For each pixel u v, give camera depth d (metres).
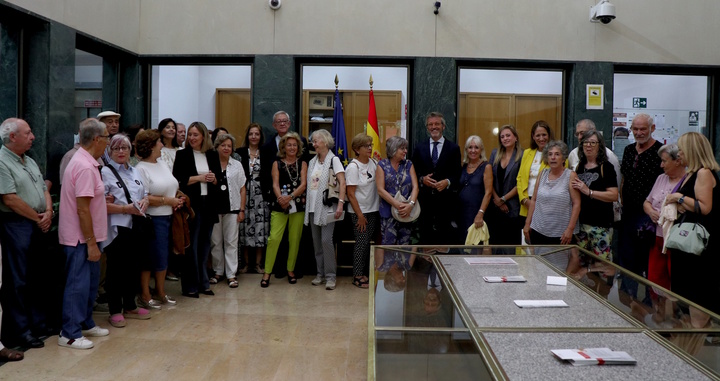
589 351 1.75
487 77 6.14
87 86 5.41
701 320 2.14
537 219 4.49
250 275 5.99
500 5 6.00
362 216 5.39
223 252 5.57
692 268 3.60
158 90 6.22
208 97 6.22
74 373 3.23
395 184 5.29
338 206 5.29
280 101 5.98
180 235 4.62
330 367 3.38
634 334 1.98
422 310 2.27
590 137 4.31
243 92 6.19
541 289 2.64
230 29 6.02
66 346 3.67
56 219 4.22
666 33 6.06
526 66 6.12
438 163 5.36
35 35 4.57
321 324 4.25
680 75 6.23
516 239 5.21
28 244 3.62
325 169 5.34
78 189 3.54
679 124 6.24
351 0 5.98
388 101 6.14
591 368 1.65
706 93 6.25
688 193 3.66
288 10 5.98
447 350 1.84
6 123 3.50
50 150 4.60
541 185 4.50
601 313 2.24
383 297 2.47
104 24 5.38
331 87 6.14
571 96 6.09
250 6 6.00
